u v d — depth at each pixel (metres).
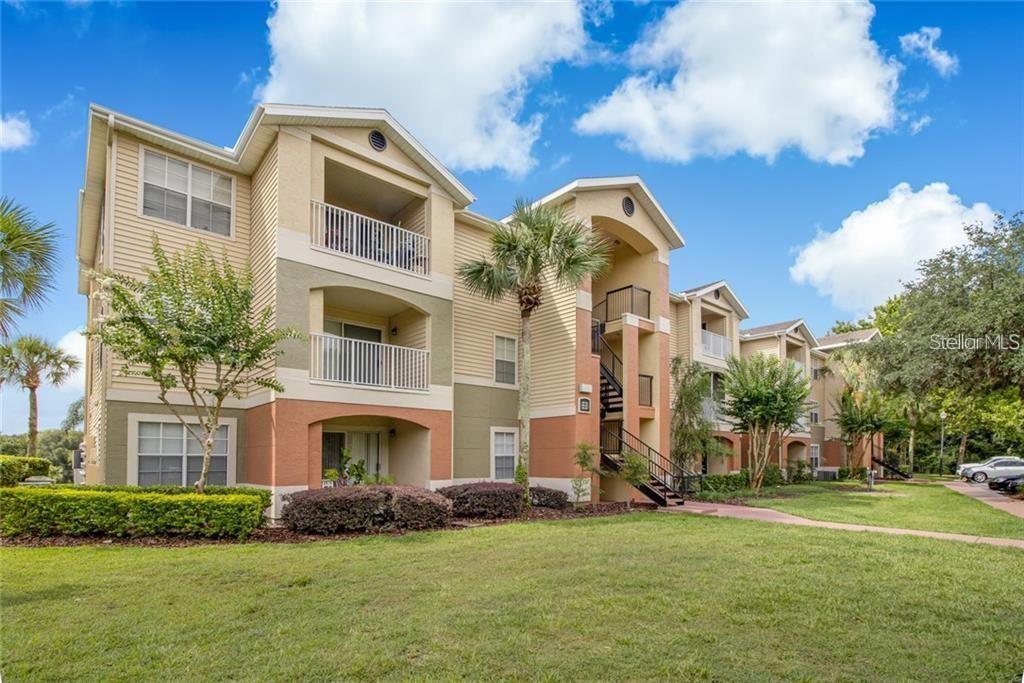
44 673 4.30
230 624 5.34
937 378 18.89
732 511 15.17
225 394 10.66
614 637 5.12
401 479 15.16
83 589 6.39
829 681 4.31
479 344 16.98
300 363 12.12
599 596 6.34
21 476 14.69
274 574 7.16
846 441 32.88
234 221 13.51
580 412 16.41
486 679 4.27
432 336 14.73
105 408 11.40
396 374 14.06
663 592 6.51
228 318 10.34
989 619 5.72
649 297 19.72
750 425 22.02
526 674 4.36
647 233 19.38
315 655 4.66
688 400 20.94
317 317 12.66
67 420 33.66
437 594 6.39
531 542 9.58
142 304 10.07
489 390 17.03
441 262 15.21
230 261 13.30
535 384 17.59
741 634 5.24
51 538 9.14
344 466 13.78
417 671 4.39
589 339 16.94
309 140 12.96
